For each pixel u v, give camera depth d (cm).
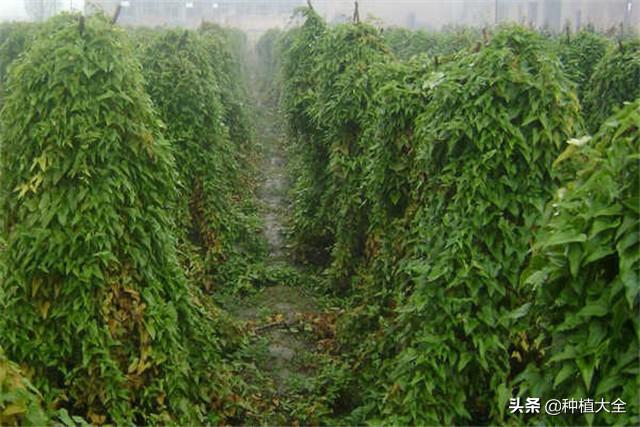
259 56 2444
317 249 689
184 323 380
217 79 951
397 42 1179
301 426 403
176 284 377
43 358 326
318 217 652
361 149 546
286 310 577
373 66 536
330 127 570
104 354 329
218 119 612
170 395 351
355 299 516
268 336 528
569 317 195
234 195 818
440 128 337
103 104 332
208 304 486
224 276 611
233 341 481
